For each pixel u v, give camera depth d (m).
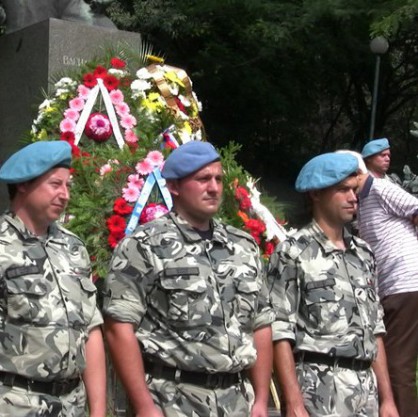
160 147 7.48
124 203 6.70
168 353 4.21
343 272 4.86
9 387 3.91
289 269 4.84
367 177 7.19
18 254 4.01
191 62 23.23
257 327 4.48
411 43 27.23
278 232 7.21
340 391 4.71
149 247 4.27
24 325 3.94
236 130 25.45
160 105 7.85
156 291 4.26
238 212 7.00
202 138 8.44
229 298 4.27
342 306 4.79
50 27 8.18
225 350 4.20
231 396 4.25
